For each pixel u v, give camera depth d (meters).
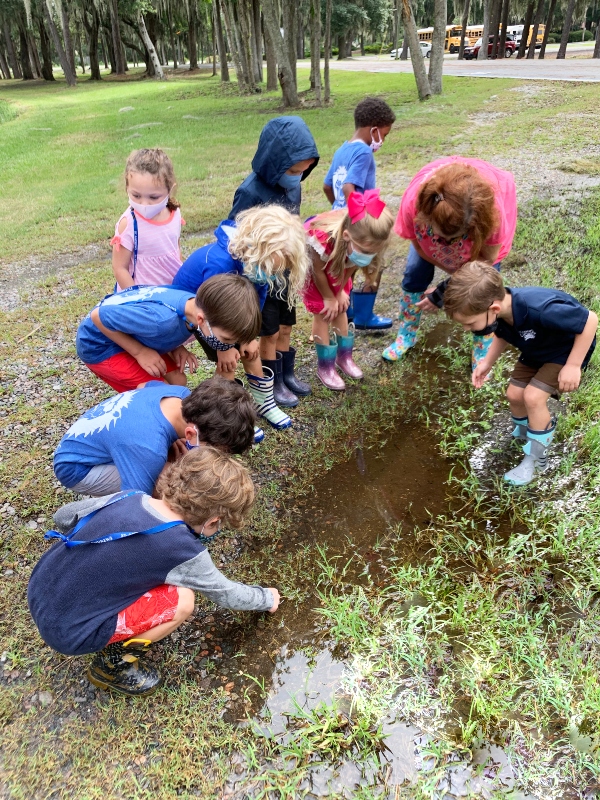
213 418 2.13
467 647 2.23
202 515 1.95
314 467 3.19
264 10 16.17
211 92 23.62
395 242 5.86
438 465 3.16
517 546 2.54
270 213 2.62
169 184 3.08
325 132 11.71
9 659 2.26
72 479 2.35
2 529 2.81
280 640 2.33
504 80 16.42
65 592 1.90
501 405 3.54
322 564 2.62
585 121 9.74
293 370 3.86
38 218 7.68
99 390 3.87
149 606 1.95
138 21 33.50
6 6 37.91
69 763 1.94
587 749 1.89
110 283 5.50
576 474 2.94
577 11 32.69
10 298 5.34
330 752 1.96
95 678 2.11
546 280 4.61
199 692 2.15
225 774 1.90
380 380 3.90
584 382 3.48
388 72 24.94
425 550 2.67
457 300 2.57
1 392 3.88
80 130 15.55
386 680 2.16
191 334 2.74
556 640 2.22
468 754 1.92
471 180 2.69
